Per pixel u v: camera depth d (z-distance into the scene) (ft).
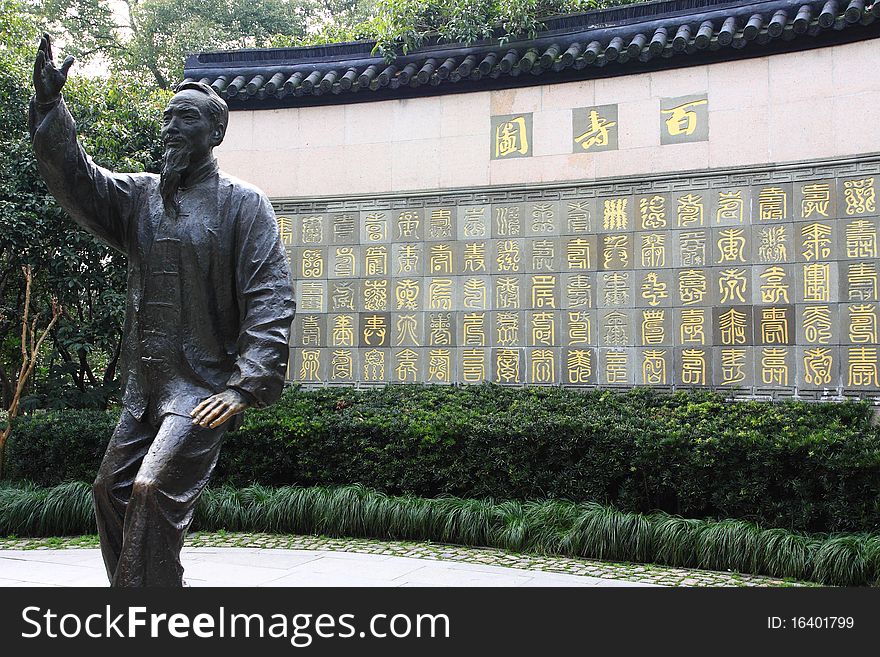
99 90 32.71
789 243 25.71
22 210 28.53
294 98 31.42
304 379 30.50
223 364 11.03
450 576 18.11
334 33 40.04
